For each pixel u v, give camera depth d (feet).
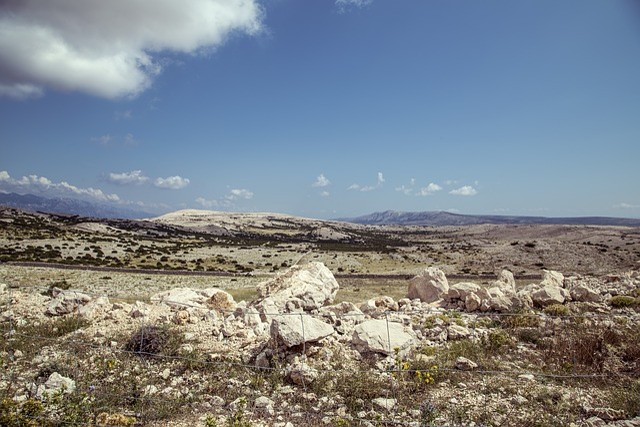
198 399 28.07
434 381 30.89
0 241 277.03
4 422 22.16
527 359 36.99
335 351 37.17
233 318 48.49
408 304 65.00
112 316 47.70
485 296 59.41
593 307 54.60
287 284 66.49
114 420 24.11
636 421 24.23
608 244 352.49
